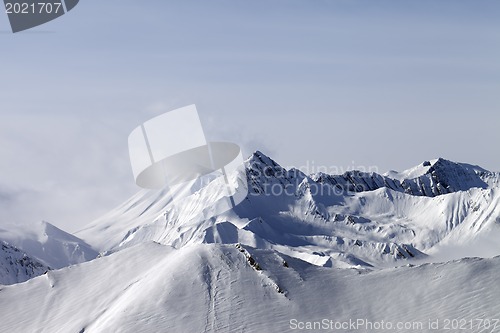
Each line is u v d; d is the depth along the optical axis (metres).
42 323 121.62
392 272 122.94
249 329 108.81
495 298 107.75
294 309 113.75
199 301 116.38
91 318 119.31
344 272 125.88
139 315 114.06
